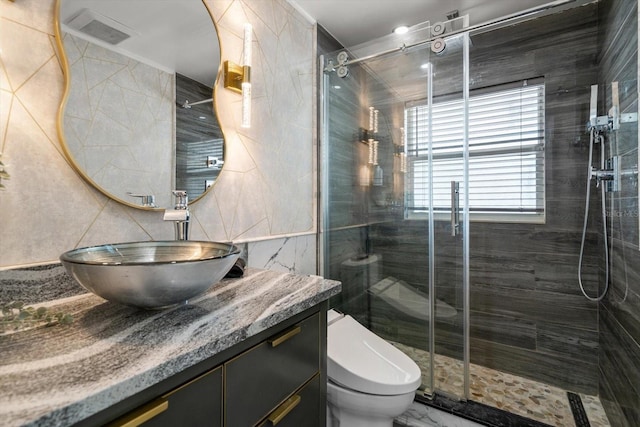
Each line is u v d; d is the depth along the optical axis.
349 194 2.04
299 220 1.84
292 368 0.83
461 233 1.85
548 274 1.92
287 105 1.74
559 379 1.88
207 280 0.72
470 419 1.56
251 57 1.44
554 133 1.90
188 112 1.20
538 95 1.95
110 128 0.96
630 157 1.25
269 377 0.76
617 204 1.45
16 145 0.77
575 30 1.82
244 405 0.68
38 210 0.81
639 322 1.17
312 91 1.97
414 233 1.89
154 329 0.64
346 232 2.06
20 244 0.77
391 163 1.94
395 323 1.92
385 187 1.96
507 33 2.01
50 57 0.83
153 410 0.50
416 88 1.84
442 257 2.01
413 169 1.89
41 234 0.81
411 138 1.88
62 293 0.84
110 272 0.60
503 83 2.04
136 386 0.47
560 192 1.89
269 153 1.60
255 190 1.51
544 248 1.93
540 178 1.95
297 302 0.83
